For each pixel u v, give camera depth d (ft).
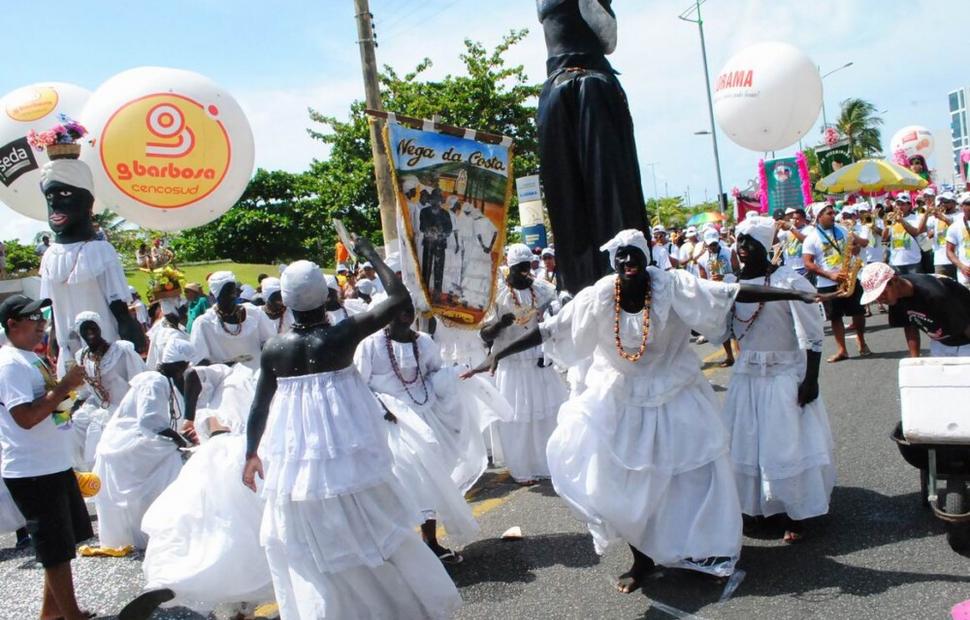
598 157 20.80
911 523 16.58
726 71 35.88
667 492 14.84
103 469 20.43
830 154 75.05
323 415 12.44
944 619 12.74
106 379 23.52
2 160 32.30
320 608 12.01
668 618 13.91
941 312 17.19
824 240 34.17
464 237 21.49
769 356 16.61
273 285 26.30
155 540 14.98
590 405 14.99
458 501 16.98
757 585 14.67
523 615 14.70
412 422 17.06
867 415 24.80
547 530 18.90
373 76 42.86
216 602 14.73
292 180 150.51
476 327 21.79
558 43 21.75
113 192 28.37
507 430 23.12
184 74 29.43
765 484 16.16
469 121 72.08
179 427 21.72
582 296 15.28
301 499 12.16
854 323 34.58
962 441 14.38
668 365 15.14
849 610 13.42
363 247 13.89
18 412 14.85
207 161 29.14
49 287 25.20
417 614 13.00
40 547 15.44
